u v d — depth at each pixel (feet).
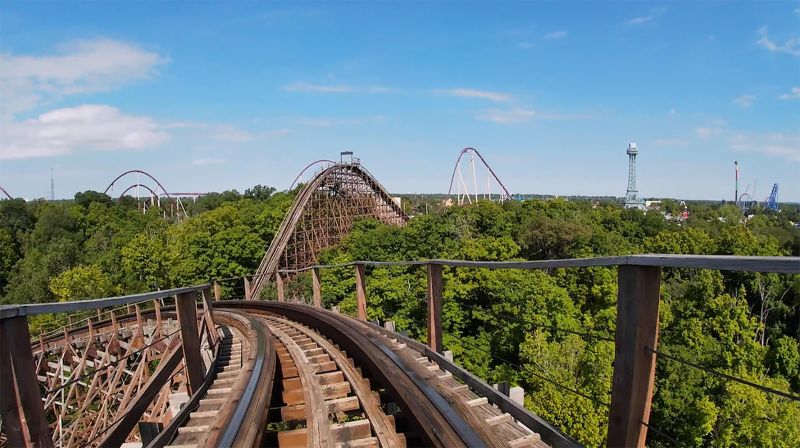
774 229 207.51
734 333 109.60
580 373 87.45
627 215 244.22
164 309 85.30
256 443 13.21
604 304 131.34
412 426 14.15
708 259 6.49
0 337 8.79
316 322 34.78
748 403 81.66
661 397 88.89
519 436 12.65
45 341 80.33
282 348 27.61
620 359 8.55
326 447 13.10
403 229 173.78
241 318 39.73
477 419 12.71
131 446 16.22
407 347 22.72
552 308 115.03
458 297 123.85
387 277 129.80
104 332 83.10
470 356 109.50
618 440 8.64
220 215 210.18
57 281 159.12
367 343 22.97
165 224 266.57
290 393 19.69
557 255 177.88
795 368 104.73
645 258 7.67
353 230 191.52
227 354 28.25
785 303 138.31
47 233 247.29
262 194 437.58
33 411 9.30
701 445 87.97
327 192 193.06
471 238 170.09
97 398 84.12
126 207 336.08
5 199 292.81
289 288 147.84
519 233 180.04
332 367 22.53
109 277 175.01
